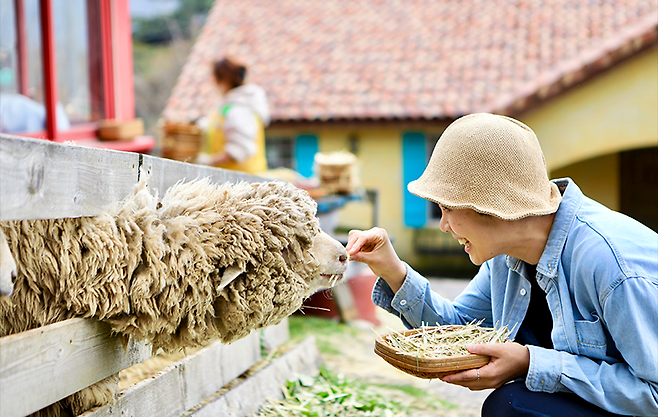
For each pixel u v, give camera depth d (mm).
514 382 1800
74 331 1624
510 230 1785
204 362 2547
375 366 4078
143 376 2705
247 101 5363
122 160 1827
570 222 1787
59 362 1564
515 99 9477
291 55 13031
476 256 1884
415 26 12922
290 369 3271
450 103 10617
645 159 10383
